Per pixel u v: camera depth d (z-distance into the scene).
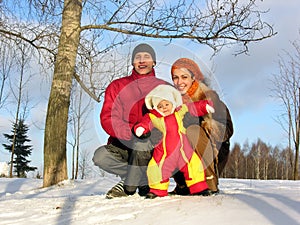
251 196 3.20
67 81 7.69
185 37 7.95
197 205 2.87
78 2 7.92
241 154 39.44
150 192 3.42
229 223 2.32
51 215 3.31
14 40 9.11
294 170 17.42
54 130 7.55
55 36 9.27
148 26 7.96
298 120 17.58
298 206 2.67
